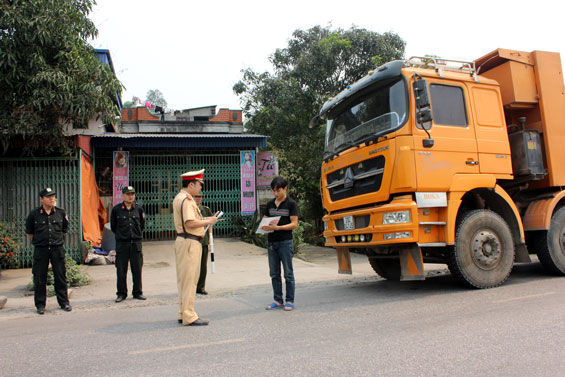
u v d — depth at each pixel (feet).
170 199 45.19
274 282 18.49
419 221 18.89
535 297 18.06
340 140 23.15
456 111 20.80
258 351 12.03
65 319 17.94
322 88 56.75
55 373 10.75
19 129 29.71
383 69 20.53
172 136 43.57
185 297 15.79
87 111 31.68
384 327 14.23
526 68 24.06
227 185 46.98
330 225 23.30
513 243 21.35
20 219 34.17
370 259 26.27
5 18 28.40
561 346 11.59
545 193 24.48
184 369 10.72
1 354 12.61
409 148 18.92
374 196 19.95
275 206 18.52
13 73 28.91
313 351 11.84
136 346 13.03
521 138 23.06
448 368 10.23
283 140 59.62
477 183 20.40
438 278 25.72
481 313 15.58
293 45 64.08
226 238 46.06
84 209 36.73
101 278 28.99
